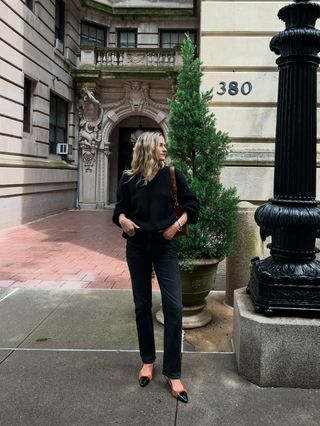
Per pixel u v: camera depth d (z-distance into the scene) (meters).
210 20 6.22
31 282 6.19
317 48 3.22
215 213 4.24
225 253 4.34
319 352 3.10
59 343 3.94
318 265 3.32
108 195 20.34
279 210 3.25
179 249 4.14
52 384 3.19
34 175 13.88
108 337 4.09
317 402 2.97
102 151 19.38
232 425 2.70
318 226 3.23
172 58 18.97
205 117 4.38
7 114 11.85
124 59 19.09
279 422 2.74
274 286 3.21
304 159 3.26
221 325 4.55
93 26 20.22
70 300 5.26
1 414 2.79
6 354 3.70
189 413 2.83
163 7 20.30
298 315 3.23
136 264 3.16
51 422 2.71
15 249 9.04
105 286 5.98
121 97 19.31
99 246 9.57
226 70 6.23
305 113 3.24
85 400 2.97
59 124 17.61
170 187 3.12
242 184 6.05
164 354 3.13
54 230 12.08
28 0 13.91
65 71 17.58
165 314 3.09
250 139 6.22
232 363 3.58
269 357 3.15
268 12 6.16
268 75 6.18
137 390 3.12
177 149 4.39
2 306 5.02
